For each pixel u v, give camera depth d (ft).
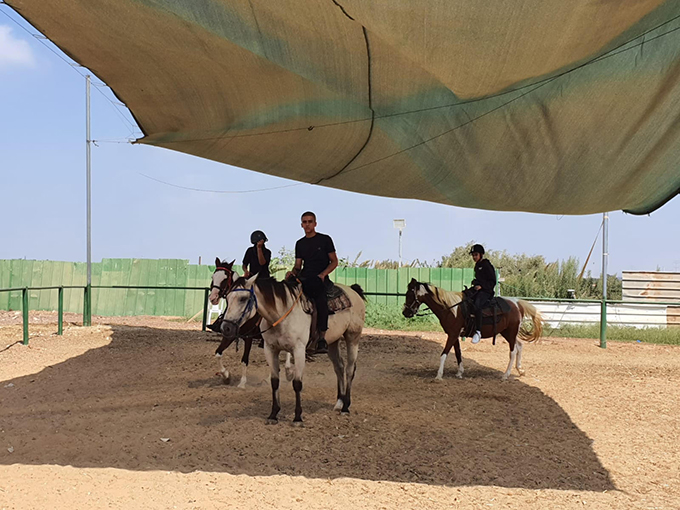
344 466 23.11
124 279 86.38
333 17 24.49
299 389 27.76
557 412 32.81
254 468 22.54
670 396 37.27
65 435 25.90
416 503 19.77
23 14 26.63
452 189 36.96
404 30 23.50
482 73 26.22
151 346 51.26
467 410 32.50
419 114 30.58
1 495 19.10
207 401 32.30
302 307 27.96
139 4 25.48
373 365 47.37
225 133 34.68
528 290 84.48
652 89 26.07
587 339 64.34
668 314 70.28
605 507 19.98
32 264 89.15
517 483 22.02
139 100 33.42
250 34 26.76
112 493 19.63
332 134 33.37
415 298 41.16
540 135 29.94
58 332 55.16
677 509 20.02
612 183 33.09
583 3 21.22
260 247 33.53
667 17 22.49
